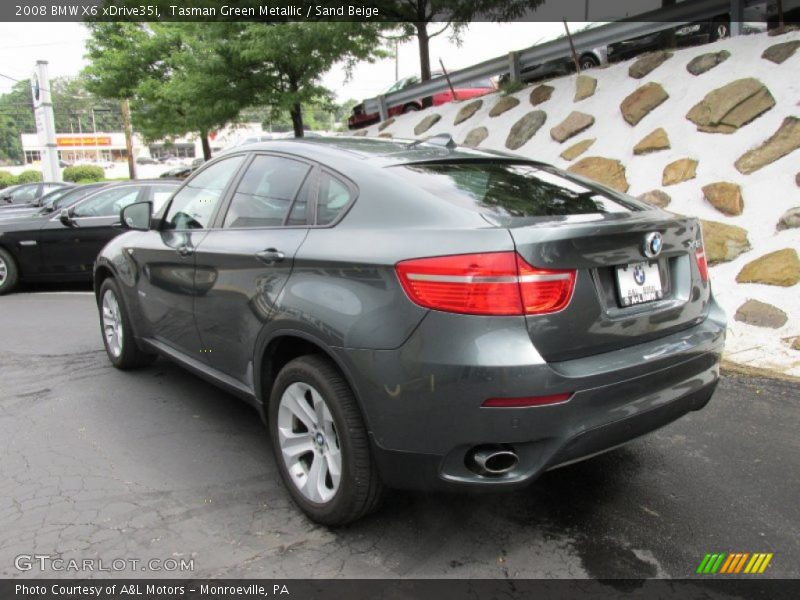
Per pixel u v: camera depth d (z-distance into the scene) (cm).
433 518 298
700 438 375
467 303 232
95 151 8456
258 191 347
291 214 317
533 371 230
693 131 731
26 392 457
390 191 277
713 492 319
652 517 298
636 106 805
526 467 242
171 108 1723
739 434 379
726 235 615
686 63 813
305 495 291
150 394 452
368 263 255
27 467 345
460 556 270
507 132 946
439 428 239
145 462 351
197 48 1255
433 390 236
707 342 292
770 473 336
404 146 337
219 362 360
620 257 257
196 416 414
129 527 288
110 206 884
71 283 972
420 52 1205
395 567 262
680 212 669
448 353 233
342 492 270
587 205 290
